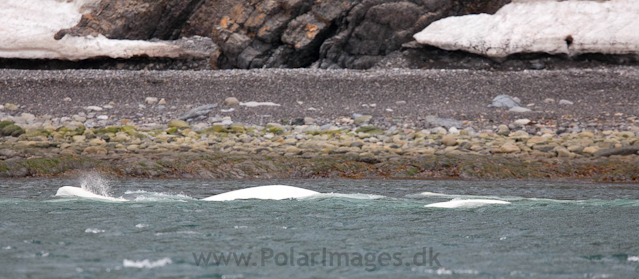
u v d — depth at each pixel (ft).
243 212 62.54
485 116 159.74
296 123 156.76
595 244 48.65
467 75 194.80
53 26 220.43
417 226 55.93
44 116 157.17
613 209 67.87
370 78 192.44
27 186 87.35
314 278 38.37
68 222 55.52
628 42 204.44
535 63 211.61
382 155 124.98
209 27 234.79
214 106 168.45
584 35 208.44
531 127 150.51
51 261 41.42
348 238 50.37
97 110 164.04
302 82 189.47
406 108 168.96
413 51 222.69
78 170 107.45
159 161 111.65
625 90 179.93
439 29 219.82
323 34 222.69
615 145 132.36
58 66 219.41
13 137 138.92
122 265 40.68
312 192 77.66
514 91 182.70
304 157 121.08
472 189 91.76
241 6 223.30
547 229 54.75
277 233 51.98
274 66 223.51
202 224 55.57
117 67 222.48
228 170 111.34
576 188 93.91
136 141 135.74
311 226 55.36
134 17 224.94
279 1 219.00
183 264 41.14
